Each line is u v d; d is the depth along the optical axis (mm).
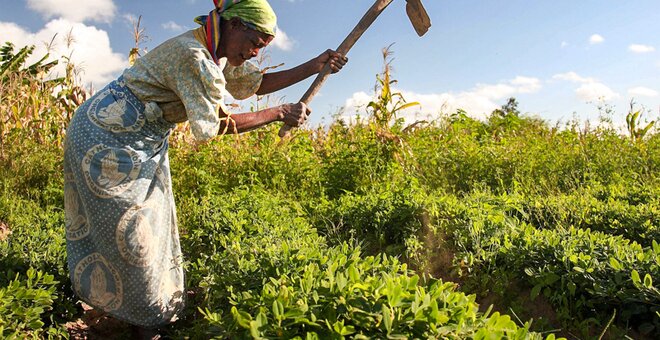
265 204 5742
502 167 8320
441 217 5250
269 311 2611
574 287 3701
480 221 4824
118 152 2984
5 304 3131
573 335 3590
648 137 10211
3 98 8164
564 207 5746
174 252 3385
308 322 2436
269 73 3662
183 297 3432
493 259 4250
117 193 2998
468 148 8742
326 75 3609
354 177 7617
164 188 3252
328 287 2719
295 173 7852
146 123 3059
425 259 4707
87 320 3832
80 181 3012
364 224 5574
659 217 5254
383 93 8328
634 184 7562
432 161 8422
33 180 7355
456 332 2400
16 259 3840
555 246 4168
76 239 3160
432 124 10633
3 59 9672
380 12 3674
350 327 2373
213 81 2939
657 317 3451
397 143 7816
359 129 8938
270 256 3525
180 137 8102
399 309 2457
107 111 3002
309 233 5137
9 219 6023
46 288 3564
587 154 8938
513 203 5910
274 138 8250
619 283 3605
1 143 7457
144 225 3061
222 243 4246
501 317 2514
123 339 3605
